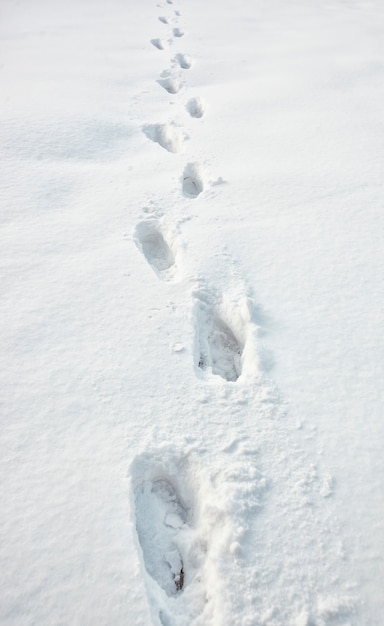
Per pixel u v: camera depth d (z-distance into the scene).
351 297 2.31
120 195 3.20
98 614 1.28
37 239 2.74
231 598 1.33
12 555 1.40
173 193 3.22
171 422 1.77
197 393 1.89
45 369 1.98
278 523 1.48
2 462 1.64
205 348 2.24
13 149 3.66
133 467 1.64
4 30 7.43
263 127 4.15
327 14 8.48
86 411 1.81
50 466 1.63
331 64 5.59
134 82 5.46
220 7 9.32
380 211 2.92
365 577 1.36
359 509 1.52
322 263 2.53
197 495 1.62
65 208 3.06
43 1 9.78
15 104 4.43
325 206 2.99
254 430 1.75
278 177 3.33
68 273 2.50
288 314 2.24
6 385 1.91
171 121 4.39
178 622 1.35
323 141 3.82
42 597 1.32
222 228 2.83
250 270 2.50
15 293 2.36
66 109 4.42
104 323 2.20
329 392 1.88
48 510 1.51
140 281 2.45
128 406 1.83
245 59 6.16
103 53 6.42
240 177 3.37
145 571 1.43
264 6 9.34
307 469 1.63
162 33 7.52
